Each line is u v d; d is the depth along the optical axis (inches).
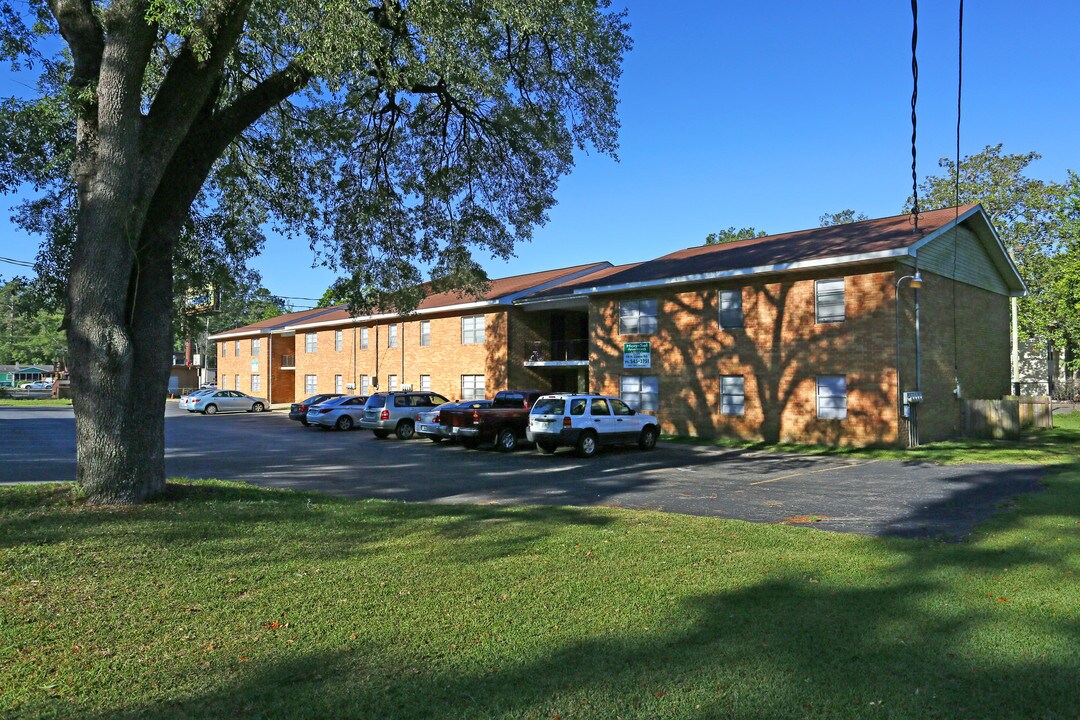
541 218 653.9
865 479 542.6
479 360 1309.1
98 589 229.3
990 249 1006.4
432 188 633.0
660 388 978.1
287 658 175.3
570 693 156.9
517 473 598.9
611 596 226.8
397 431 966.4
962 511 393.4
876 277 772.0
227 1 355.3
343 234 641.6
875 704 151.4
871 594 227.8
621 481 544.4
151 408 383.9
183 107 373.7
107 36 348.5
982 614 207.0
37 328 3513.8
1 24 415.5
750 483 527.5
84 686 158.1
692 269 946.7
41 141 452.4
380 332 1560.0
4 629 192.4
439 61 438.0
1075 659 174.4
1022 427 999.6
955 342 900.0
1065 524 337.4
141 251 386.3
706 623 201.6
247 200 613.9
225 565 261.4
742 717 146.2
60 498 365.7
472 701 152.7
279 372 1993.1
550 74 545.6
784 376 845.8
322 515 362.6
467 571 256.8
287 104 574.9
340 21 375.2
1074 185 1195.9
